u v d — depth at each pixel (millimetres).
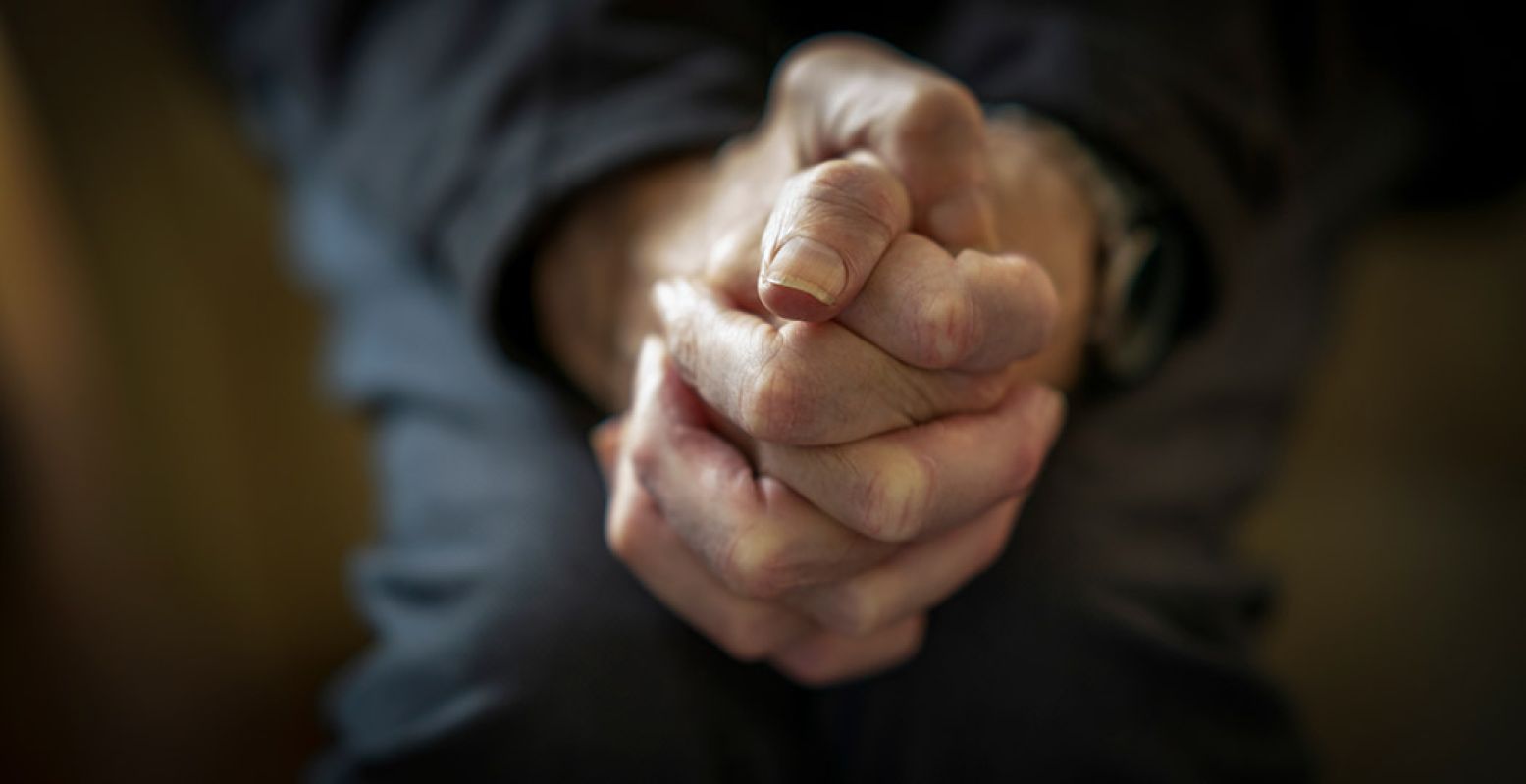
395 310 478
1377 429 760
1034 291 332
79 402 608
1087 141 431
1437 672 653
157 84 648
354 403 486
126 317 653
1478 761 611
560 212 430
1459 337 770
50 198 599
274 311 697
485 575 406
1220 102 442
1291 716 413
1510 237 753
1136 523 413
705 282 353
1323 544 715
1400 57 540
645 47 450
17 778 615
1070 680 393
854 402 330
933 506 336
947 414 344
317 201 547
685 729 393
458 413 445
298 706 704
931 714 398
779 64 500
